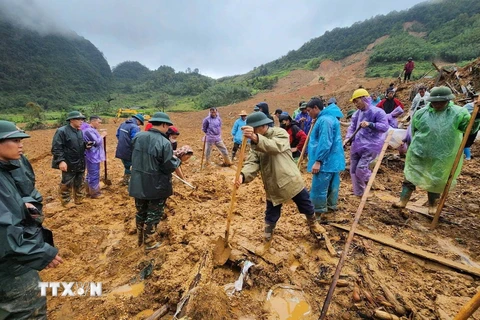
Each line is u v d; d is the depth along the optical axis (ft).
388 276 9.70
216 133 27.25
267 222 11.39
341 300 8.79
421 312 8.11
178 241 12.26
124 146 20.47
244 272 9.91
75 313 9.20
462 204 14.98
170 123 12.24
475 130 11.96
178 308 8.20
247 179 10.46
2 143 6.62
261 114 10.17
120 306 9.19
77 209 17.10
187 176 24.34
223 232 12.51
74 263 12.05
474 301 5.92
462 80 40.32
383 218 13.58
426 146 12.72
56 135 16.19
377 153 14.84
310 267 10.43
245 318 8.34
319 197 12.92
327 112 12.59
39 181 24.21
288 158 10.62
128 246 13.03
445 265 9.99
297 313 8.53
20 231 6.47
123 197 19.20
